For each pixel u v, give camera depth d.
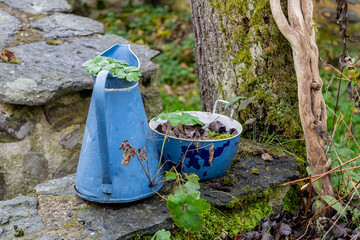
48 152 2.74
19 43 3.09
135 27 6.33
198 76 2.77
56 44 3.13
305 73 2.13
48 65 2.79
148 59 3.16
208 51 2.60
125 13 6.55
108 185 1.79
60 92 2.59
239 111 2.51
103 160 1.72
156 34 6.20
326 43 4.95
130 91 1.80
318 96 2.17
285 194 2.22
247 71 2.45
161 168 1.99
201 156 1.98
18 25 3.35
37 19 3.50
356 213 2.12
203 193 1.99
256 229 2.02
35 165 2.71
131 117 1.80
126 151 1.76
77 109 2.86
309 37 2.15
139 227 1.74
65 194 1.98
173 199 1.67
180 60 5.79
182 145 1.98
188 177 1.84
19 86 2.50
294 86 2.46
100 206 1.88
